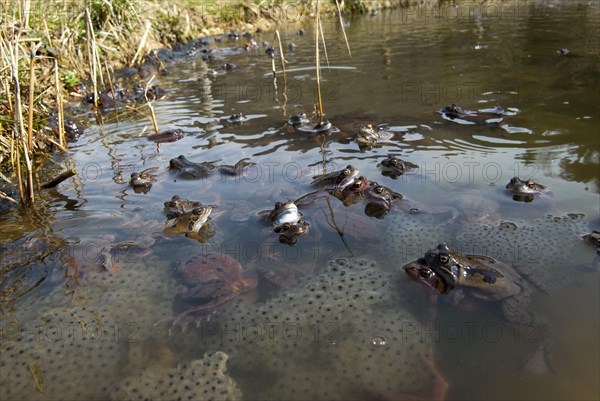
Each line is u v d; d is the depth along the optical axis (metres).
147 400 0.24
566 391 0.24
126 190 0.48
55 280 0.34
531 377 0.25
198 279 0.33
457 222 0.39
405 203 0.43
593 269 0.33
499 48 1.06
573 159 0.50
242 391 0.25
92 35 0.76
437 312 0.30
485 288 0.31
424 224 0.39
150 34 1.21
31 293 0.33
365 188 0.45
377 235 0.38
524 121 0.63
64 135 0.64
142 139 0.63
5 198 0.46
